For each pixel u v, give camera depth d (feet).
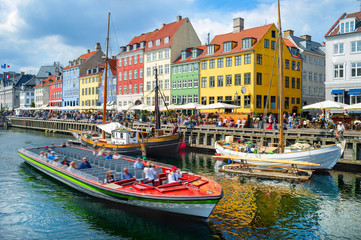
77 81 250.37
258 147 75.77
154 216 39.29
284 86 145.69
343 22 112.98
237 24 147.74
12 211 42.04
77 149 74.28
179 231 35.86
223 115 106.52
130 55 196.75
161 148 86.02
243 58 131.64
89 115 169.89
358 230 36.40
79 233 35.32
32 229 36.29
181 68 160.35
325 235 34.99
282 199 47.47
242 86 131.85
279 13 70.18
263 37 133.08
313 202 46.32
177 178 42.09
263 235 34.76
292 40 172.76
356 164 68.80
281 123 69.41
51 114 196.65
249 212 41.75
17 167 70.69
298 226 37.40
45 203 45.27
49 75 350.43
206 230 35.94
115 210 42.50
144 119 132.26
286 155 65.05
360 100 108.47
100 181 42.45
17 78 387.96
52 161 56.44
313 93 171.32
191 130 102.94
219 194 35.83
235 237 34.24
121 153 80.79
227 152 75.77
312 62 171.53
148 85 182.50
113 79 214.07
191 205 35.88
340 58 112.68
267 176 61.26
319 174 64.64
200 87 150.20
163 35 176.14
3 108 349.20
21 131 188.55
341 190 52.75
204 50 152.76
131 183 43.01
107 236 34.63
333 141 72.33
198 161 80.79
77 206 43.96
